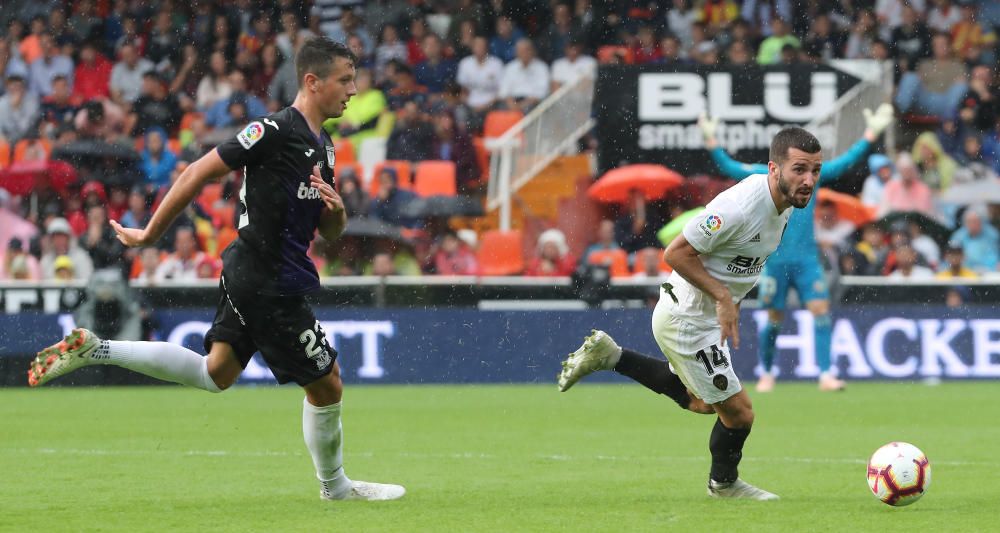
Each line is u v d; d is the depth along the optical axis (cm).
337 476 2244
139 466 2823
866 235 6288
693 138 6719
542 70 7288
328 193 2075
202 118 7275
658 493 2364
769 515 2055
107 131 7019
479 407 4491
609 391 5234
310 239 2136
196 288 5588
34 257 6312
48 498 2300
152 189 6769
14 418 4100
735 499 2264
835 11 7462
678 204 6581
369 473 2716
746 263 2170
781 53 7225
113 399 4919
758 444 3294
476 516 2045
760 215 2119
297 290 2100
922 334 5581
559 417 4116
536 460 2964
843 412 4181
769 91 6675
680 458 2998
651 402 4694
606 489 2433
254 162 2064
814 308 4944
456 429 3731
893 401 4581
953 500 2244
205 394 5141
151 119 7250
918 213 6506
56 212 6669
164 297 5584
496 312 5566
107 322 5550
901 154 6688
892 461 2109
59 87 7269
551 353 5569
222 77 7369
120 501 2252
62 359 2112
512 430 3709
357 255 6188
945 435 3503
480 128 7025
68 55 7444
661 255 5819
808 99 6656
